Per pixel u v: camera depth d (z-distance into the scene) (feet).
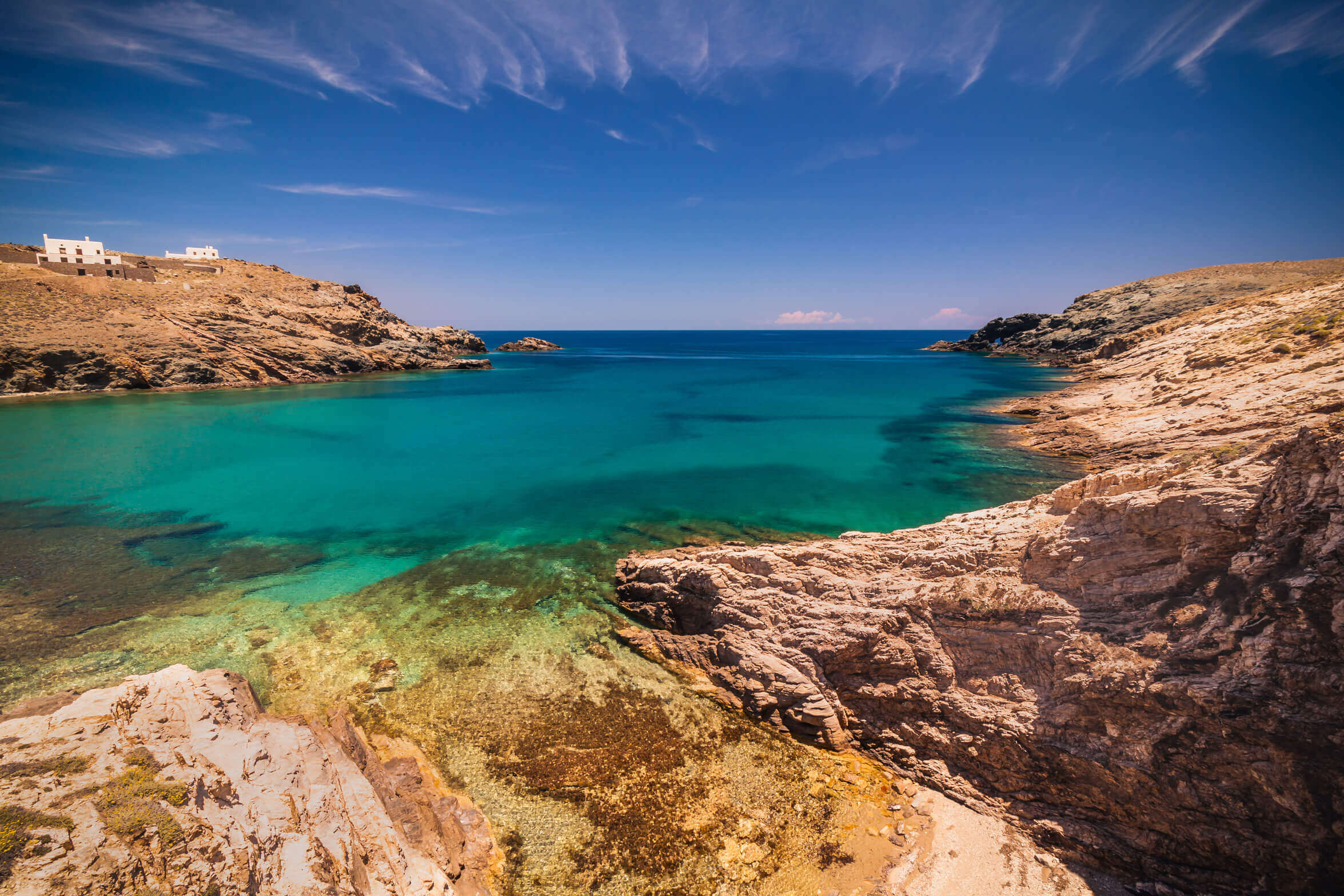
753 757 45.37
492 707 49.93
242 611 65.67
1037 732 39.52
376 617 64.44
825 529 91.97
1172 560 37.68
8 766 23.80
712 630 57.93
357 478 123.24
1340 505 29.63
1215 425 107.65
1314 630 29.94
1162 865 34.14
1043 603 42.65
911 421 191.83
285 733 34.47
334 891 24.56
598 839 38.19
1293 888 30.32
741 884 35.42
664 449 153.17
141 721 29.60
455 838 36.91
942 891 34.63
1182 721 33.86
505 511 101.19
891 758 45.16
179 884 20.22
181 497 108.58
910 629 47.93
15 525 93.86
